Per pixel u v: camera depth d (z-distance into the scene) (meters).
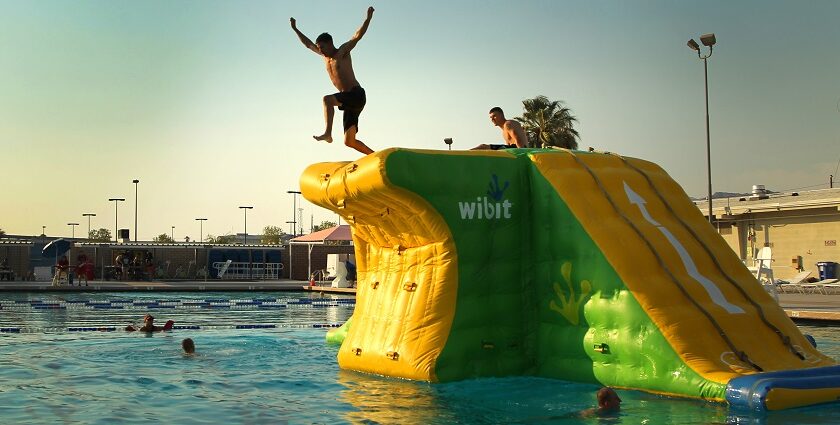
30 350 13.73
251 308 26.78
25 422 7.67
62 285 38.28
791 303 23.02
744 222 35.84
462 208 10.01
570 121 46.34
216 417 7.95
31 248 51.16
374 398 8.89
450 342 9.84
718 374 8.35
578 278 9.77
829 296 26.72
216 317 22.83
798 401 7.88
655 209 10.39
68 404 8.62
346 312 25.08
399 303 10.44
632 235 9.69
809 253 32.66
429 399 8.77
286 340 15.48
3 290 35.50
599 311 9.47
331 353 13.24
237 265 50.16
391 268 10.89
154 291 36.72
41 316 22.67
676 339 8.77
